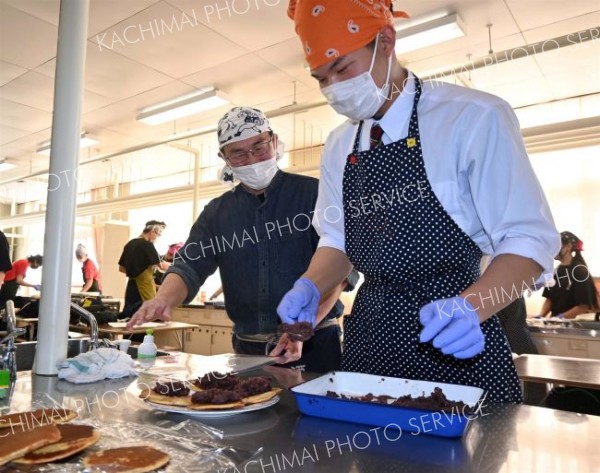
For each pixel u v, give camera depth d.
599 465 0.68
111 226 8.82
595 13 3.50
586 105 5.12
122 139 6.63
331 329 1.75
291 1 1.19
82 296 4.52
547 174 5.25
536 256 0.89
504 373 1.04
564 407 2.35
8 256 3.81
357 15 1.00
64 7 1.36
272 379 1.28
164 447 0.75
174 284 1.61
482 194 1.00
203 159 7.62
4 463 0.66
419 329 1.08
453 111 1.06
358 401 0.86
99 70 4.51
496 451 0.73
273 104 5.34
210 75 4.62
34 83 4.84
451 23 3.46
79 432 0.78
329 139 1.34
